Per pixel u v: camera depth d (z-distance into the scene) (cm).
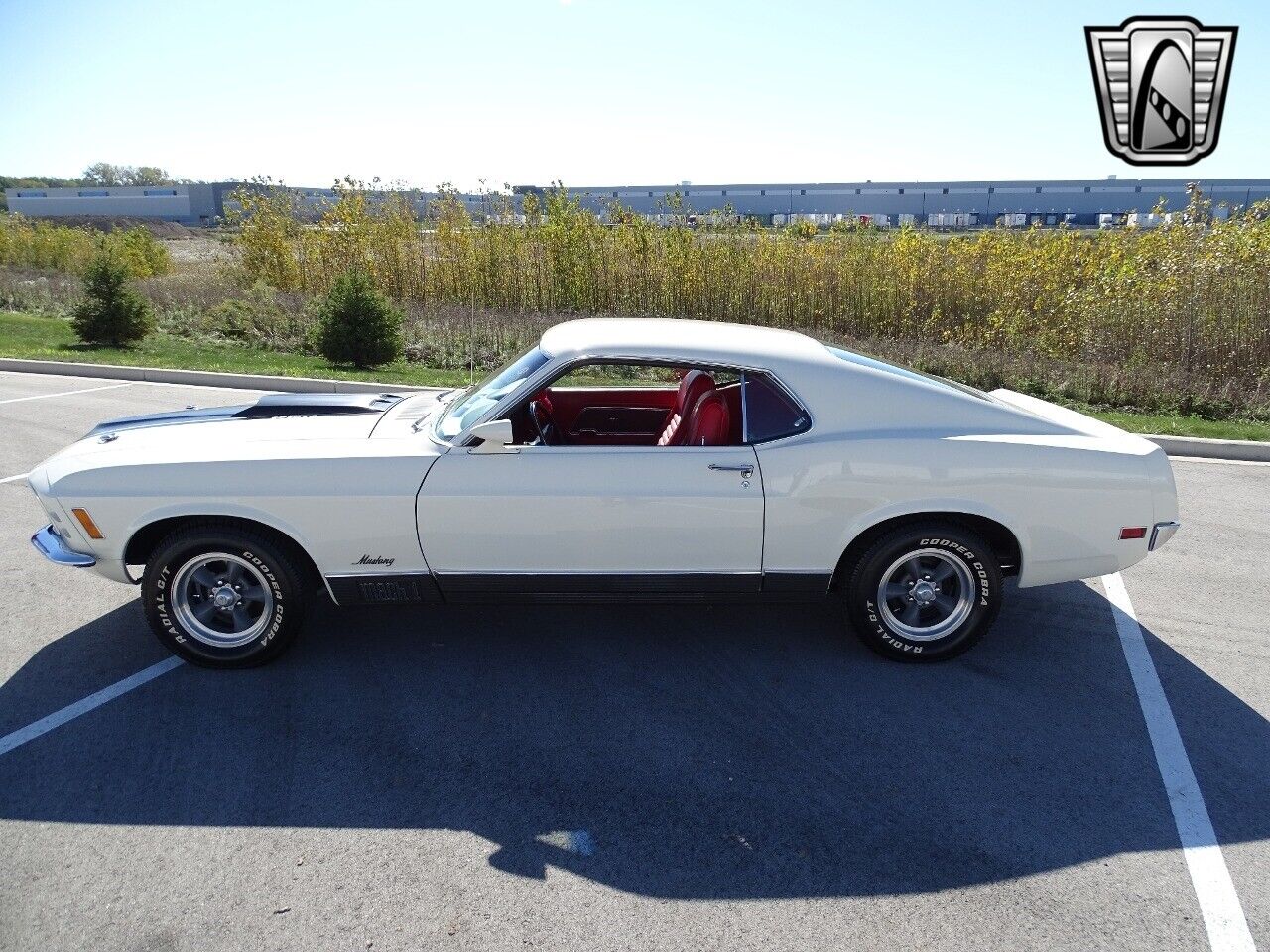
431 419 410
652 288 1681
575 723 357
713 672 399
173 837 289
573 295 1725
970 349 1262
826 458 369
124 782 317
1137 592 495
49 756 333
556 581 381
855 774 324
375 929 251
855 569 390
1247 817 303
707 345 384
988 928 253
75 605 467
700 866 278
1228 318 1124
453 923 253
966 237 1534
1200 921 256
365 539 373
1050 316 1318
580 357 378
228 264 2222
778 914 258
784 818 300
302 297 1777
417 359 1378
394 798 309
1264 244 1110
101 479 371
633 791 314
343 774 322
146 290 1925
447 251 1875
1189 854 285
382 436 390
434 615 457
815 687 386
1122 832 295
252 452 377
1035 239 1457
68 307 1944
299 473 369
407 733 350
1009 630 446
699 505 369
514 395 378
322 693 379
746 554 378
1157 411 980
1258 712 370
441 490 368
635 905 261
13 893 264
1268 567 532
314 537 372
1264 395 997
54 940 246
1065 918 257
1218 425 895
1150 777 324
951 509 374
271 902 261
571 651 419
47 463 395
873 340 1344
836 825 297
